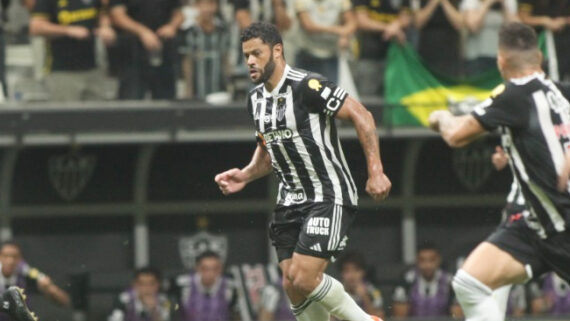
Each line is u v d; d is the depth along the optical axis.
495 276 15.80
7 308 16.05
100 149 29.75
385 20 26.66
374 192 14.26
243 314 27.81
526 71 14.99
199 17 26.47
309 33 25.94
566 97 15.10
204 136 26.78
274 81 14.40
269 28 14.32
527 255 15.77
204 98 26.69
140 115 26.41
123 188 30.00
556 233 15.16
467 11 26.84
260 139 15.01
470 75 26.91
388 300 27.56
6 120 26.06
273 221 15.03
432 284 27.61
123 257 29.98
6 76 26.09
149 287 26.92
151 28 26.38
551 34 26.73
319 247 14.42
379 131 26.77
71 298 27.94
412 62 26.77
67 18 26.00
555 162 14.88
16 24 26.41
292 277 14.57
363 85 26.59
